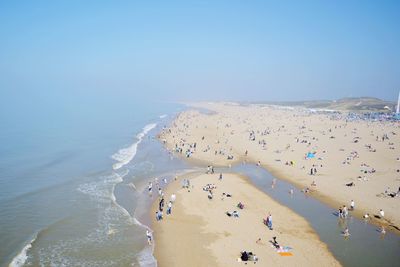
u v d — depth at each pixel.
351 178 50.41
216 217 36.47
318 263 27.22
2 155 61.22
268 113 176.38
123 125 116.06
